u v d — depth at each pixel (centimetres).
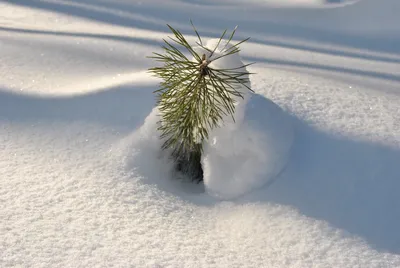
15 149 237
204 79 206
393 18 536
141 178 225
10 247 174
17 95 280
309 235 195
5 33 405
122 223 194
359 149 232
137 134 244
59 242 179
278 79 294
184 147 228
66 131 251
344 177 219
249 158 219
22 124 256
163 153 238
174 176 237
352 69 374
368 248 191
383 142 237
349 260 185
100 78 312
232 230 200
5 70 312
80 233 186
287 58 411
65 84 301
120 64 340
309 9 583
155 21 557
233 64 216
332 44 491
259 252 188
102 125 255
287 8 594
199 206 214
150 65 342
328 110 259
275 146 219
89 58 345
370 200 211
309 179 217
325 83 296
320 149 230
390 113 262
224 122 216
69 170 224
